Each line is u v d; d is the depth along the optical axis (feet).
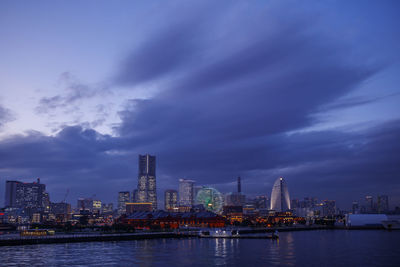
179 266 463.01
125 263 483.92
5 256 546.26
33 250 626.64
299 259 521.24
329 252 604.90
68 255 558.97
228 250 632.38
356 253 592.19
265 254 576.61
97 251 612.70
